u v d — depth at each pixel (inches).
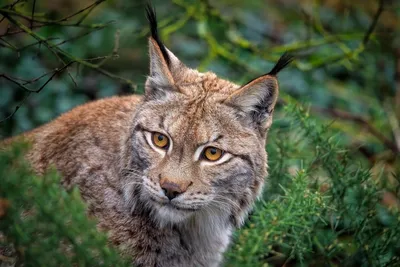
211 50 592.1
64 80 600.1
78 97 604.4
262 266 340.2
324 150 438.6
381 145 609.0
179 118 350.0
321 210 404.2
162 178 340.5
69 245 313.0
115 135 369.7
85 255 283.6
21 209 292.4
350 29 742.5
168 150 348.2
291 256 391.2
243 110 360.5
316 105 661.3
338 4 772.6
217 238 378.3
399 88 688.4
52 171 286.8
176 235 363.3
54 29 622.2
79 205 287.4
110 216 354.9
